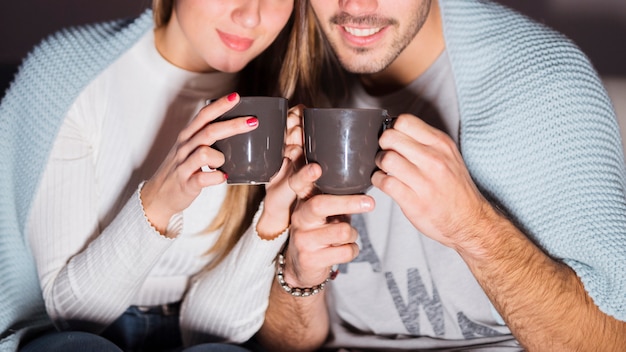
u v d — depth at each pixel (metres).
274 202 1.14
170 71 1.31
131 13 2.25
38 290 1.38
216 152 0.99
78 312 1.22
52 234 1.26
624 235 1.10
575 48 1.21
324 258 1.08
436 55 1.29
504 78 1.19
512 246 1.07
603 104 1.17
